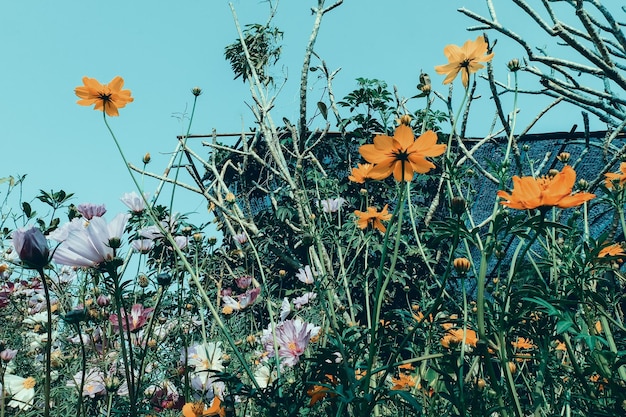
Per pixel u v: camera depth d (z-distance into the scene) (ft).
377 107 16.01
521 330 4.22
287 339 5.64
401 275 12.16
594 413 3.69
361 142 16.22
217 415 4.55
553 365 4.77
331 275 6.93
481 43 4.84
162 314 7.06
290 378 5.87
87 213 6.85
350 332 4.36
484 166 15.98
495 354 4.12
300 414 4.89
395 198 15.01
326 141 17.60
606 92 7.24
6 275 9.27
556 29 6.07
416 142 3.89
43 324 8.68
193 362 6.45
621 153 6.88
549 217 5.88
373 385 4.33
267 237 14.60
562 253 4.32
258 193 18.58
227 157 16.98
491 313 3.95
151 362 6.51
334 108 15.56
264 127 12.58
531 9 6.15
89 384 6.14
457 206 3.78
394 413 5.14
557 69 7.21
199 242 6.64
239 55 14.66
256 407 5.41
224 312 8.02
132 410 4.12
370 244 11.30
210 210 12.32
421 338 5.16
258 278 12.48
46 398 3.39
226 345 7.05
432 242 3.89
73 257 4.25
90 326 7.50
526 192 3.42
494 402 4.31
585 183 6.82
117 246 4.29
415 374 5.05
